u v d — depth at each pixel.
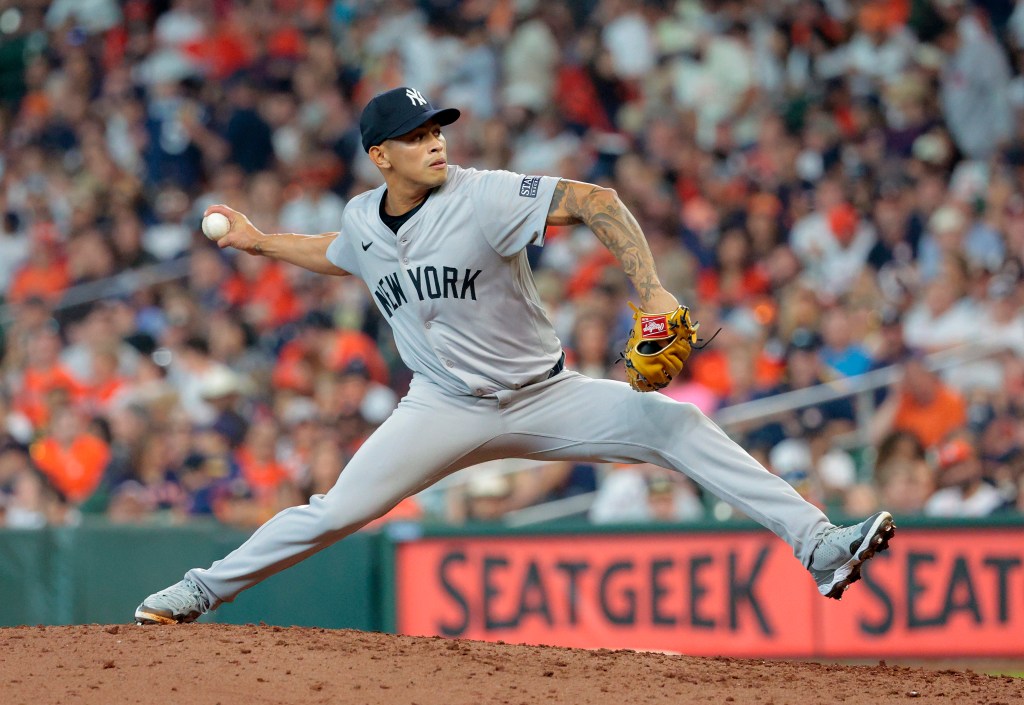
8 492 35.03
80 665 14.45
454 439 16.22
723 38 49.94
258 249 17.75
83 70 54.34
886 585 28.52
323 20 53.78
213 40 54.19
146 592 28.78
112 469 35.47
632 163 44.91
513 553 28.44
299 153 48.53
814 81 49.59
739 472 15.69
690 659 16.56
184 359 39.00
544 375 16.31
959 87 47.62
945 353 36.03
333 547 28.23
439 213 15.47
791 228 43.00
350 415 35.25
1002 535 28.62
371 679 14.40
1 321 44.81
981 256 41.41
